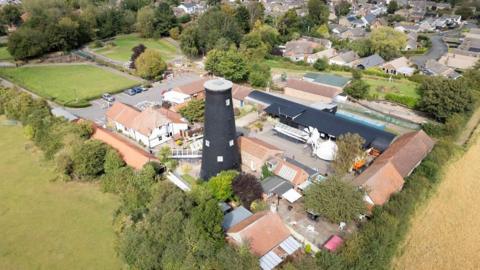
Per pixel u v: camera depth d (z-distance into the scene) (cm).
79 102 8162
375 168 4969
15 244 4103
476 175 5350
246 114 7594
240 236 3641
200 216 3544
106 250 4006
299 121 6738
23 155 6003
